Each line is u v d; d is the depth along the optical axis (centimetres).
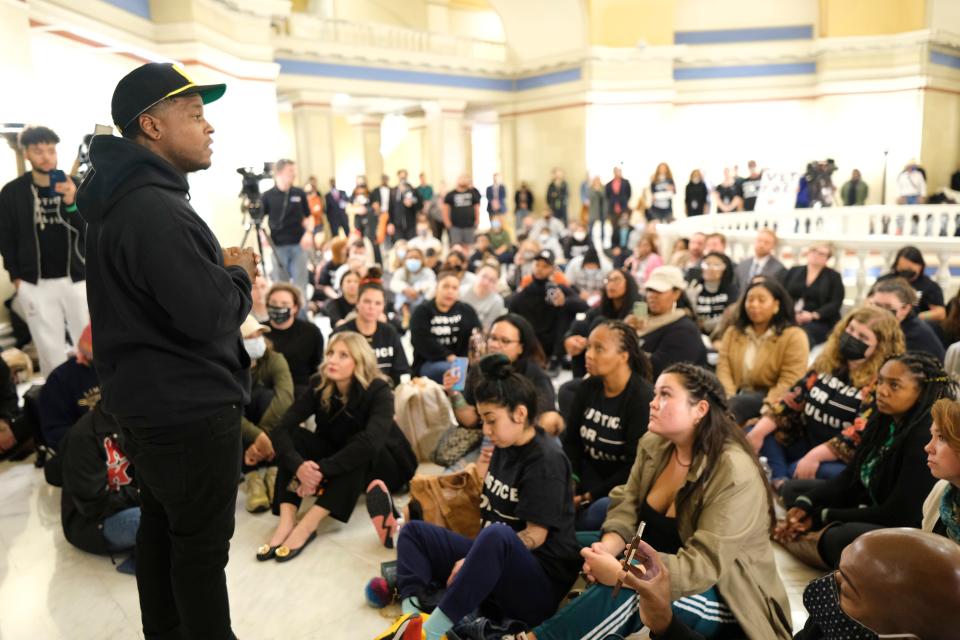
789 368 331
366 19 1528
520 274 738
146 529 164
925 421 209
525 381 211
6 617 221
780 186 1284
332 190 1203
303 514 299
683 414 182
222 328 145
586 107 1392
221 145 797
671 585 164
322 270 746
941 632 73
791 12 1452
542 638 173
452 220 1140
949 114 1474
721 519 175
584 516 248
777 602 178
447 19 1689
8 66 445
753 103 1479
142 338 143
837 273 522
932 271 649
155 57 684
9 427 354
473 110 1617
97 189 141
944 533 172
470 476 262
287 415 291
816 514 246
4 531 281
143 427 146
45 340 416
